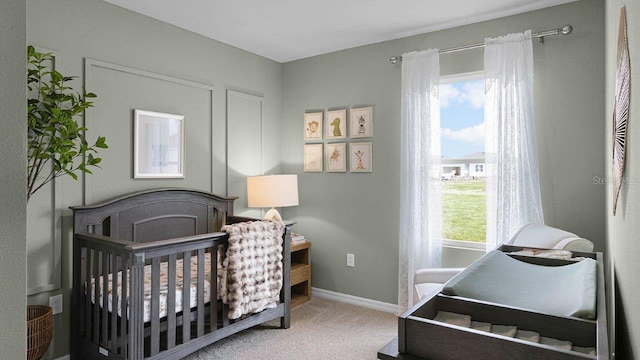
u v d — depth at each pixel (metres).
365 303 3.78
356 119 3.80
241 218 3.55
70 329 2.61
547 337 1.03
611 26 1.85
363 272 3.80
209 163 3.57
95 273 2.46
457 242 3.34
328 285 4.03
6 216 0.73
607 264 2.38
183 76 3.35
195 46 3.45
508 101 2.92
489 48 3.01
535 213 2.83
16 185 0.74
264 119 4.12
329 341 2.98
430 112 3.31
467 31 3.24
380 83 3.69
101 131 2.80
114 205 2.78
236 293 2.64
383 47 3.67
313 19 3.19
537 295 1.24
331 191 4.00
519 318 1.07
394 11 3.03
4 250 0.73
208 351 2.80
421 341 0.93
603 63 2.67
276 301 3.05
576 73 2.77
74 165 2.65
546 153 2.88
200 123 3.49
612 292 1.79
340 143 3.91
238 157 3.84
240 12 3.05
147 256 2.28
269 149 4.18
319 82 4.06
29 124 2.24
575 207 2.77
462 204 3.40
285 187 3.69
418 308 1.06
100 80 2.80
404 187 3.43
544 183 2.88
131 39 2.98
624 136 1.11
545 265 1.85
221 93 3.68
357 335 3.10
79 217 2.59
